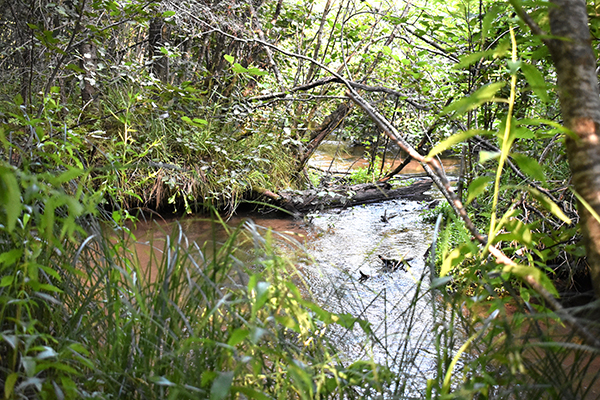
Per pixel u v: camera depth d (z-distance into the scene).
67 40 4.44
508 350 1.07
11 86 4.77
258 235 1.19
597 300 0.98
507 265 1.14
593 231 0.99
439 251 3.70
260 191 5.62
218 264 1.28
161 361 1.21
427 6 5.07
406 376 1.38
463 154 4.05
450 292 3.08
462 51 4.29
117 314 1.30
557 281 3.27
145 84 4.54
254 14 5.39
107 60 5.20
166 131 5.39
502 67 3.27
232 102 5.45
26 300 1.15
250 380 1.27
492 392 1.45
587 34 1.06
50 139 2.03
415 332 2.54
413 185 6.97
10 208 0.86
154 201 5.23
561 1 1.08
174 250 1.43
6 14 4.76
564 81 1.06
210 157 5.55
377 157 9.12
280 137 6.02
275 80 6.00
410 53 5.00
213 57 5.96
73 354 1.17
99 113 5.07
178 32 5.55
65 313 1.41
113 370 1.24
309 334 1.47
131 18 3.98
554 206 1.02
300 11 5.95
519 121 1.05
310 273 3.58
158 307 1.31
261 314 1.28
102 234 1.51
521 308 1.17
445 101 4.29
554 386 1.12
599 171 1.00
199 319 1.36
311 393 1.05
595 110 1.02
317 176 7.07
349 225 5.44
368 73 5.66
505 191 3.48
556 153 3.51
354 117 6.26
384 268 3.94
